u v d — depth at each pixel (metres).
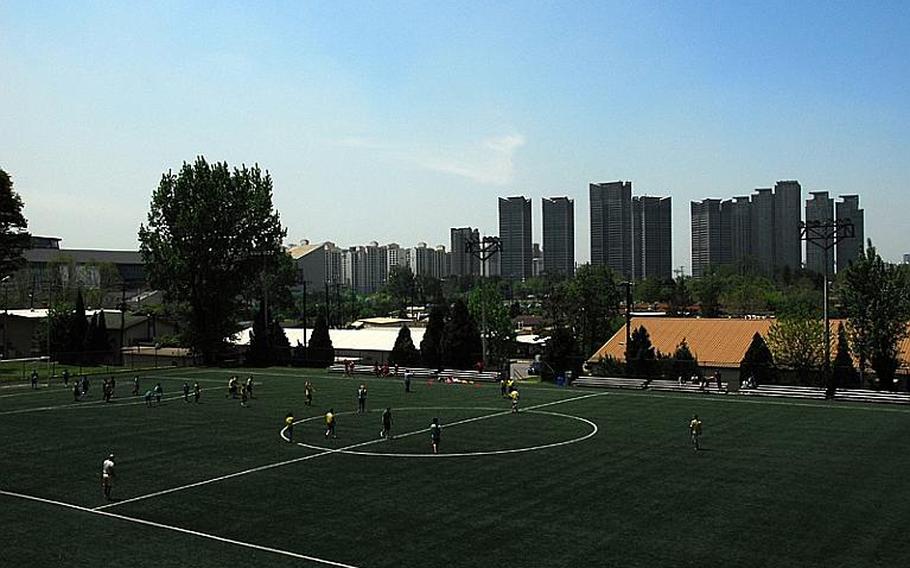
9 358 125.38
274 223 114.44
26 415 64.06
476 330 99.69
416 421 60.03
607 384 82.75
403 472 43.00
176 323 138.38
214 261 110.69
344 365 100.81
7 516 35.53
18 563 29.33
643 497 37.34
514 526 33.00
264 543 31.31
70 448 50.41
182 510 36.16
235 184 111.44
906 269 79.88
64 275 195.62
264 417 62.56
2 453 48.97
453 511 35.34
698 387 78.69
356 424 58.81
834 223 76.56
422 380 90.62
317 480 41.38
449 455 47.34
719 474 41.88
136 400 73.12
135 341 131.25
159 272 108.81
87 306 165.38
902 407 66.19
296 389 81.44
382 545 30.83
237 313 116.75
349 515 34.97
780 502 36.28
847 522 33.09
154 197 109.56
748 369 80.44
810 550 29.64
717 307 187.00
